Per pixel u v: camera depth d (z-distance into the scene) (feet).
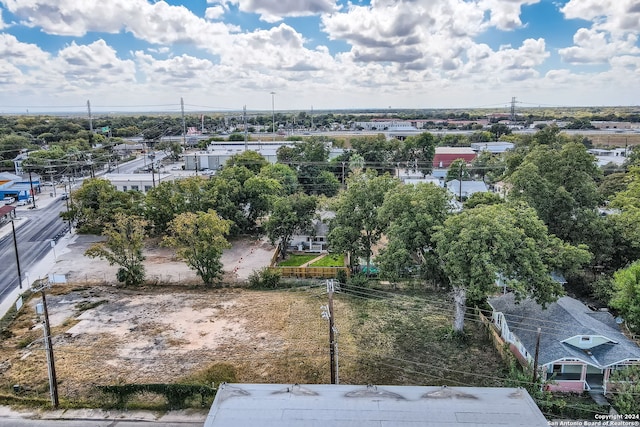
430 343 96.53
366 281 126.52
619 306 91.15
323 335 99.55
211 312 110.83
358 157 265.13
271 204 168.76
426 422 49.16
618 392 69.10
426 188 114.42
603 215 142.10
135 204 172.35
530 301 96.17
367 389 55.83
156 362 87.66
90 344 94.53
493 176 257.75
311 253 157.99
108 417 72.79
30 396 77.61
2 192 230.89
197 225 126.62
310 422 49.21
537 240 96.27
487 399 53.62
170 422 71.61
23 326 102.83
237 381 81.15
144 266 141.08
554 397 75.97
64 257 149.48
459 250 89.51
